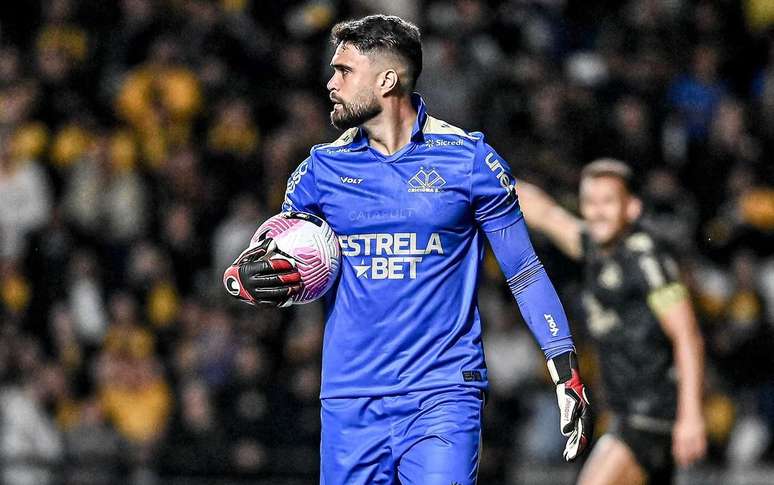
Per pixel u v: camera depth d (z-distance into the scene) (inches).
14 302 1675.7
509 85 2010.3
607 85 2112.5
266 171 1863.9
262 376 1582.2
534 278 693.3
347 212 692.7
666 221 1919.3
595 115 2026.3
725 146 2100.1
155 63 1945.1
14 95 1852.9
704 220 2025.1
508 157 1867.6
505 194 687.1
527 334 1657.2
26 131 1835.6
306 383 1566.2
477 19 2066.9
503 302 1676.9
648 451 1004.6
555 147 1945.1
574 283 1675.7
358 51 691.4
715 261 1961.1
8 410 1491.1
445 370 685.3
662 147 2065.7
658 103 2098.9
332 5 2079.2
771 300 1879.9
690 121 2143.2
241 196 1849.2
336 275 697.0
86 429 1537.9
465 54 1983.3
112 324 1622.8
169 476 1498.5
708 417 1654.8
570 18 2287.2
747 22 2341.3
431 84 1918.1
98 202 1775.3
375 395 686.5
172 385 1606.8
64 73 1915.6
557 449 1569.9
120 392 1581.0
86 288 1681.8
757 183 2041.1
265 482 1514.5
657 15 2287.2
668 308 988.6
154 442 1512.1
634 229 1019.9
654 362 1002.1
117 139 1870.1
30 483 1446.9
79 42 2009.1
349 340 693.9
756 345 1737.2
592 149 1995.6
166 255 1756.9
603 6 2301.9
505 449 1553.9
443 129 700.0
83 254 1712.6
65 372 1582.2
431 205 684.1
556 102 1995.6
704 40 2305.6
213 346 1600.6
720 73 2267.5
